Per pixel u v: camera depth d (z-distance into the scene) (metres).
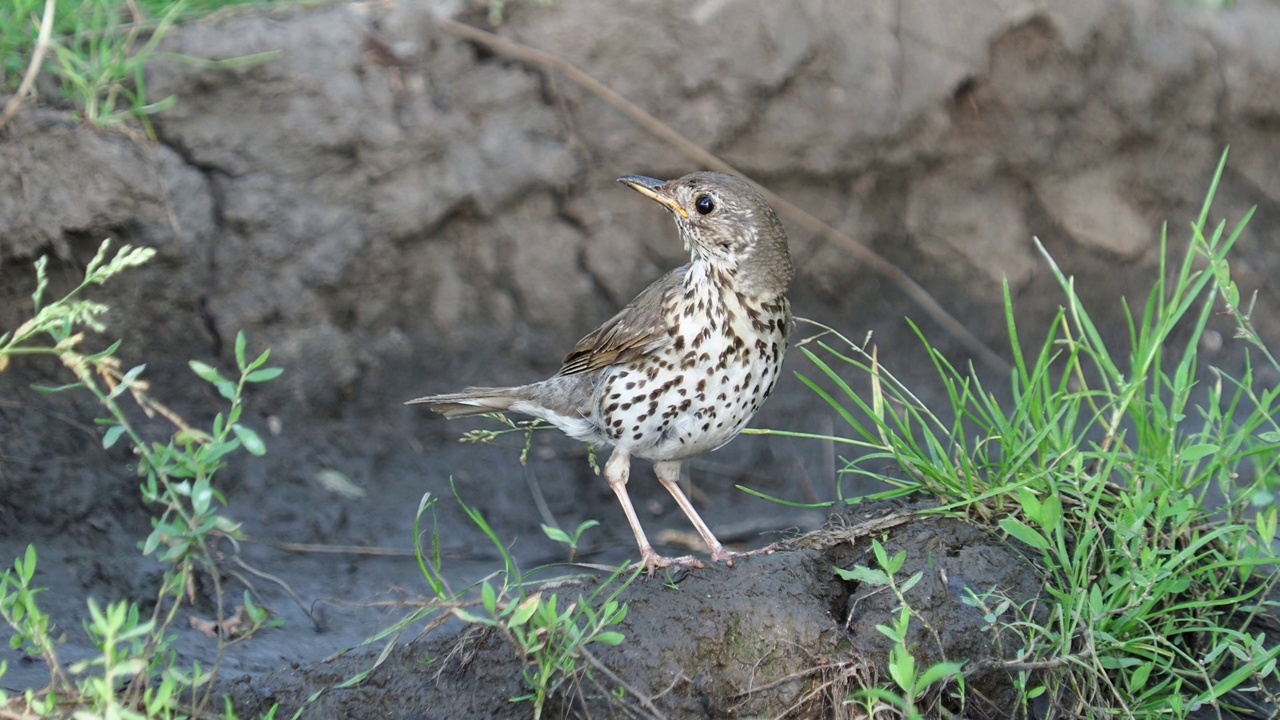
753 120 13.54
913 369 14.19
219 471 12.07
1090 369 14.16
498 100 13.35
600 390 8.34
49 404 11.80
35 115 11.80
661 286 8.31
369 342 13.34
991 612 7.56
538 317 13.74
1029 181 14.31
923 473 8.64
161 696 6.16
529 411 9.16
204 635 9.51
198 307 12.59
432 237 13.43
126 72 12.24
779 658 7.24
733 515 12.90
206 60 12.38
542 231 13.66
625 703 7.11
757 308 8.02
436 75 13.20
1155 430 8.67
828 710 7.18
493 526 12.45
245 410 12.69
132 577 10.32
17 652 8.41
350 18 13.05
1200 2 14.43
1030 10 13.78
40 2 12.40
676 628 7.34
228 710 6.87
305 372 12.97
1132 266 14.55
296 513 12.00
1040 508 7.49
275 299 12.85
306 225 12.85
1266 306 14.57
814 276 14.15
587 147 13.54
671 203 8.04
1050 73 13.98
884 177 14.05
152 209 12.16
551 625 6.70
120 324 12.23
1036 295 14.48
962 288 14.41
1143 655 7.72
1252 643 7.58
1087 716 7.48
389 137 13.01
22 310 11.97
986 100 13.98
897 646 6.65
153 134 12.28
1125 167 14.37
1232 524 8.44
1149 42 14.04
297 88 12.68
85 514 11.05
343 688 7.77
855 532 8.13
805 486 13.27
